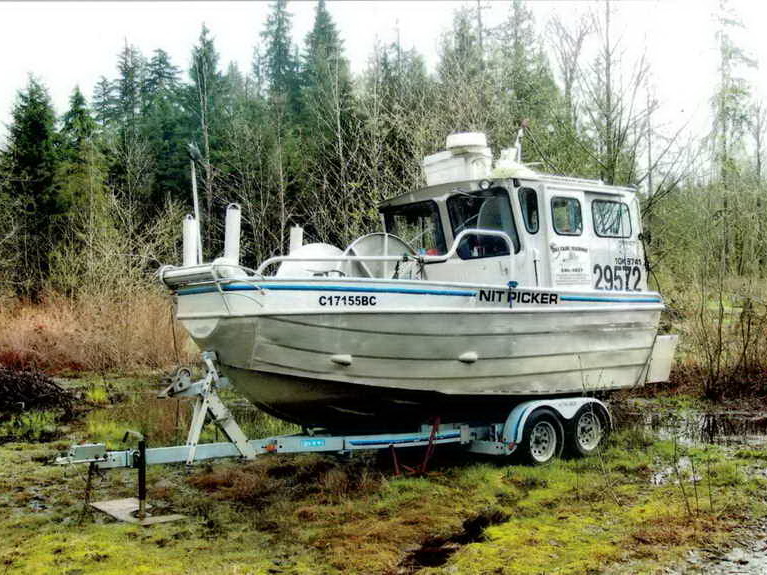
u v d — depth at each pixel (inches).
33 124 1235.9
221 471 294.0
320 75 1266.0
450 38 905.5
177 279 257.0
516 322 287.3
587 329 313.1
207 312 249.6
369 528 221.1
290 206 1070.4
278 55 1637.6
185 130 1391.5
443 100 695.7
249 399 270.5
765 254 506.9
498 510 237.8
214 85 1491.1
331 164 917.2
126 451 232.4
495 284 299.7
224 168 1177.4
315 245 300.8
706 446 329.1
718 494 251.6
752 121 575.2
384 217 354.9
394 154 671.8
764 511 232.7
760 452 311.9
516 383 293.9
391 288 259.6
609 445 325.1
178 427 378.3
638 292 337.1
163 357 617.6
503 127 637.3
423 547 205.3
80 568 188.7
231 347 247.1
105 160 1278.3
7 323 645.9
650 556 193.6
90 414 430.0
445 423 300.0
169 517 234.5
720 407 442.6
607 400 419.8
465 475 280.2
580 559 191.2
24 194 1160.8
